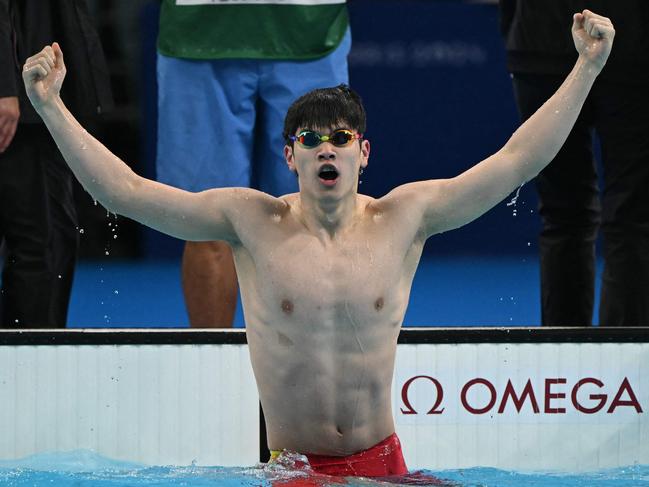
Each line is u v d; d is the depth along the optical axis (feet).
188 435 52.54
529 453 52.95
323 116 41.88
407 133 112.37
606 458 53.11
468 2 110.73
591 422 53.11
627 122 55.98
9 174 56.03
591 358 53.11
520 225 114.62
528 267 107.14
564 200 58.49
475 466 52.90
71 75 58.03
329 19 61.31
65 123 40.78
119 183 41.55
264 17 60.70
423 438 52.80
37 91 40.37
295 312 42.73
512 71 59.47
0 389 52.19
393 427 44.70
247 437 52.54
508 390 53.01
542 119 42.60
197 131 61.41
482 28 111.04
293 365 42.93
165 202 42.24
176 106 61.46
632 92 55.52
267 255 43.06
